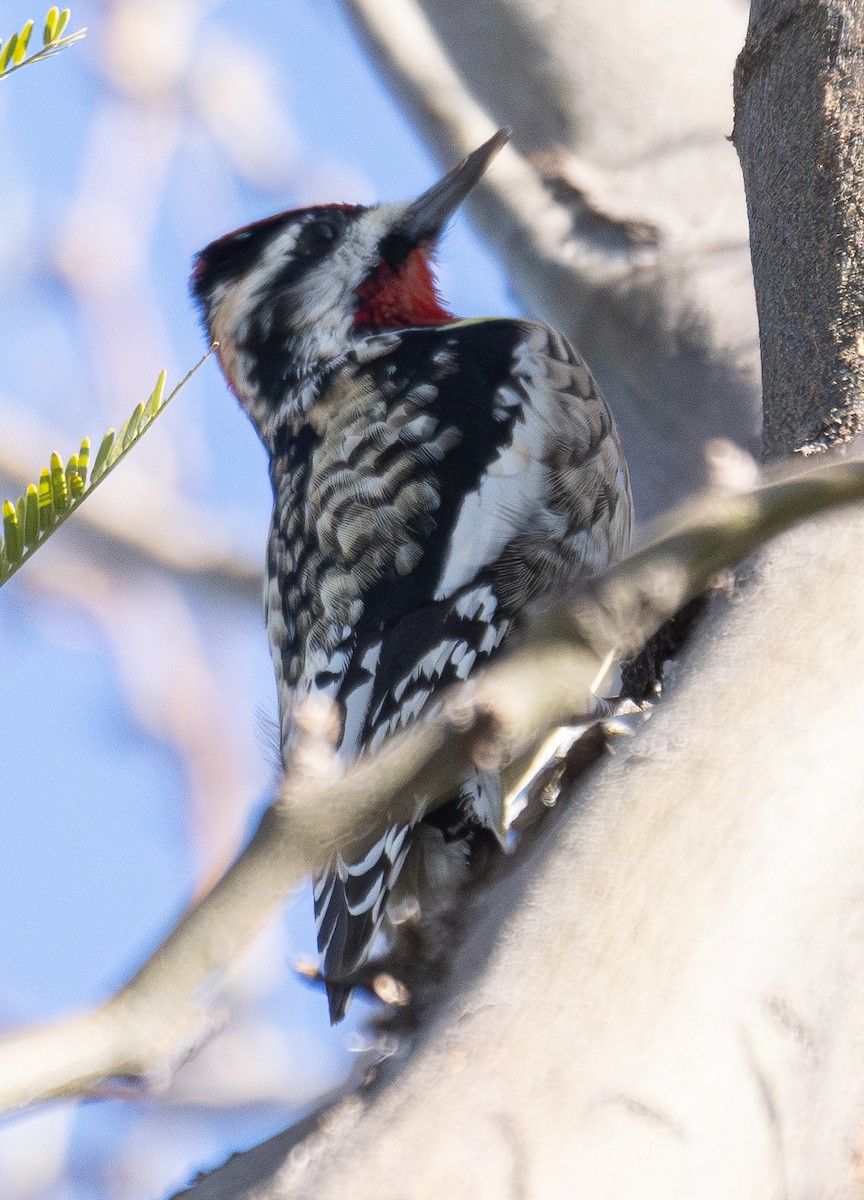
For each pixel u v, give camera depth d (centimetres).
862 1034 444
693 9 1074
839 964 450
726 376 980
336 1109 416
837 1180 426
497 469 873
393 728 794
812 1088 430
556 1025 426
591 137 1053
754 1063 425
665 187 1035
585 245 1025
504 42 1086
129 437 437
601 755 627
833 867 464
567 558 876
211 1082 1084
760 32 729
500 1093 408
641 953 443
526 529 861
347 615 848
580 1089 410
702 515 519
